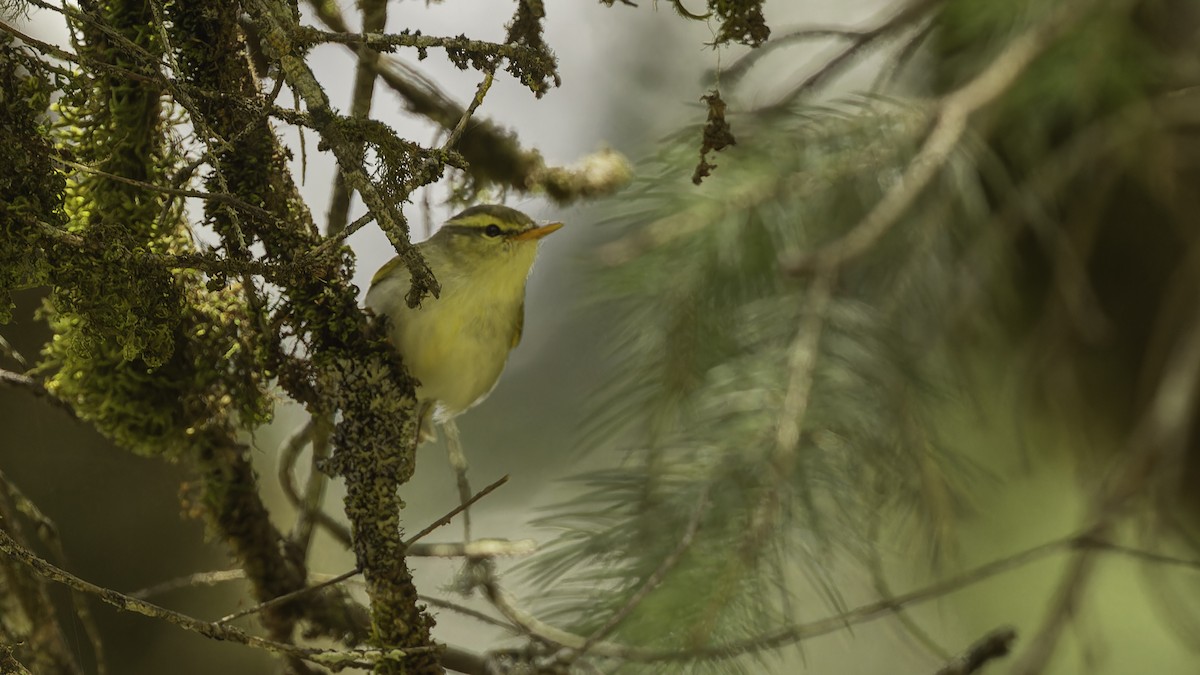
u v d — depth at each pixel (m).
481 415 9.70
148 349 3.38
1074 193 7.78
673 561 4.62
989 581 8.73
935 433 5.76
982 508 6.70
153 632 6.38
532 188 6.29
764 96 7.26
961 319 6.45
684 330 6.27
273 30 3.27
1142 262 8.73
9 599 4.26
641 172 6.77
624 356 6.43
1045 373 7.97
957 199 6.63
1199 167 7.74
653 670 4.75
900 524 5.88
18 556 3.18
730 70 6.46
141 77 3.40
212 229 3.78
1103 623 9.32
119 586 6.30
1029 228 8.09
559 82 3.45
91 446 6.29
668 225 6.53
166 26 3.78
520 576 5.54
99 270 3.29
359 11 4.59
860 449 5.54
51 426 6.16
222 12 3.69
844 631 8.12
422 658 3.70
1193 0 7.63
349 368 3.86
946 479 5.66
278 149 3.87
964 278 6.44
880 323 6.03
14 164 3.29
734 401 5.83
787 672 6.89
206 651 6.54
